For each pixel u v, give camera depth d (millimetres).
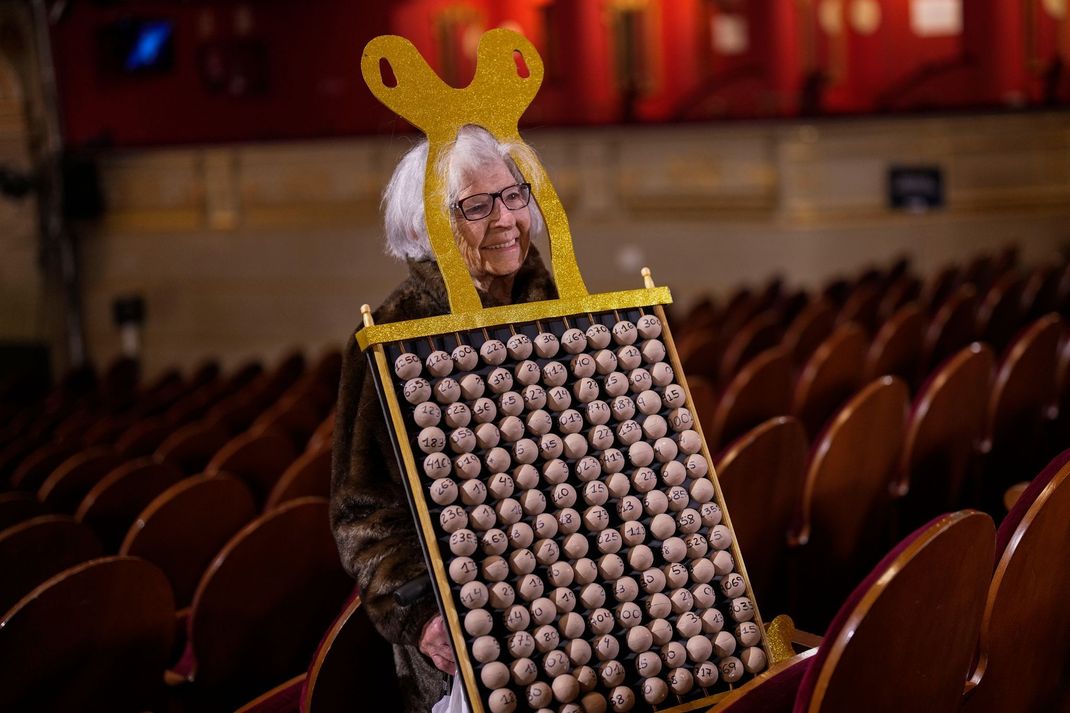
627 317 1714
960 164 8531
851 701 1411
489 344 1591
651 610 1583
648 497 1606
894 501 2662
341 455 1662
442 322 1583
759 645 1638
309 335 9672
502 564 1519
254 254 9742
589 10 10328
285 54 10375
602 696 1531
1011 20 9641
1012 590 1639
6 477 4559
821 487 2434
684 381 1692
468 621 1494
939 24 10320
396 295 1699
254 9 10312
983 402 2719
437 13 10430
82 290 10164
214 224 9797
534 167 1718
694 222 8789
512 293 1760
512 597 1517
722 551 1646
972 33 9766
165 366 10117
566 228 1726
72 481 3535
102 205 10031
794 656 1643
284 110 10430
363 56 1625
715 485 1659
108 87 10203
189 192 9812
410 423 1546
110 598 2043
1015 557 1611
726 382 4238
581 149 9039
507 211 1678
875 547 2633
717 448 3238
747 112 9656
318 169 9484
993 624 1648
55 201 9930
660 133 8797
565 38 10383
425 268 1690
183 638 2611
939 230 8523
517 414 1585
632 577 1599
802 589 2518
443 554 1514
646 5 10266
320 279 9578
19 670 1952
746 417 3295
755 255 8594
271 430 3559
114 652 2094
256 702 1918
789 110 9797
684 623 1584
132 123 10297
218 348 9938
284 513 2283
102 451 3939
